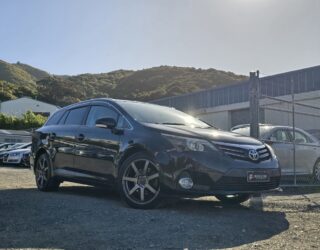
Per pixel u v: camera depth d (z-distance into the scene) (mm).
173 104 48906
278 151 10383
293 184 10148
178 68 91875
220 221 5703
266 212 6570
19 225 5363
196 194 5984
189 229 5195
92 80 107188
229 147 6258
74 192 8539
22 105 86500
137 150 6625
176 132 6359
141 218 5727
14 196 7734
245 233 5113
